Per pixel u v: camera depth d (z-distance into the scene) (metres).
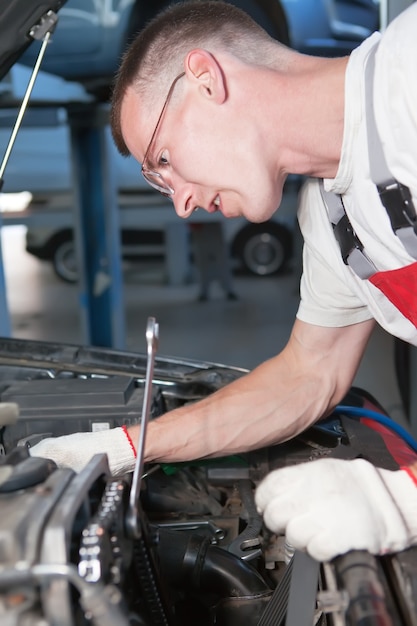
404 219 0.96
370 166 0.96
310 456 1.20
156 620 0.82
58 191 4.48
